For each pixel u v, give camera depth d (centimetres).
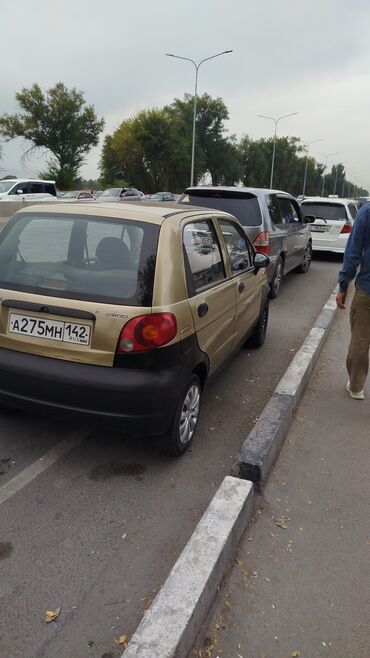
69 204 366
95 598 233
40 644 209
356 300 433
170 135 5869
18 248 342
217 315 388
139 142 5788
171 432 329
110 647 209
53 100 4925
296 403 434
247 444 333
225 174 7512
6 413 395
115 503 301
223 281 417
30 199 2198
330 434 396
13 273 332
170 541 271
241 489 285
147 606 229
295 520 293
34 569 248
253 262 529
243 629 221
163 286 308
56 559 255
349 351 452
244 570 253
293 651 212
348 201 1392
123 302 300
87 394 300
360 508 307
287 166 10256
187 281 337
